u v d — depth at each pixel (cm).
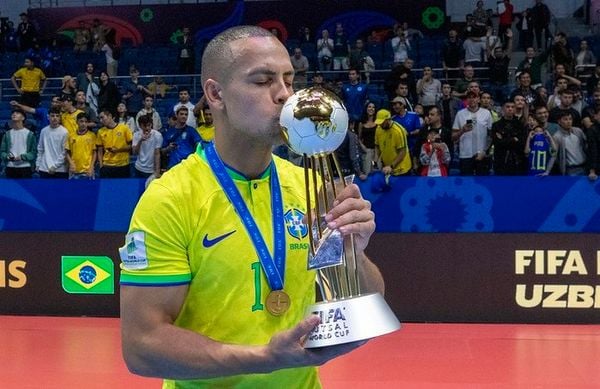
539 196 735
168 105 1400
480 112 885
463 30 1593
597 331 703
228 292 163
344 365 582
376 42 1666
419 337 681
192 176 166
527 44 1590
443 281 749
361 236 146
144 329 155
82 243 789
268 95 153
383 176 752
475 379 544
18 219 799
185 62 1588
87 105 1175
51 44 1936
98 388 523
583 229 731
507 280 741
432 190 747
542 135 805
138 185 783
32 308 798
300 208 175
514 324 738
